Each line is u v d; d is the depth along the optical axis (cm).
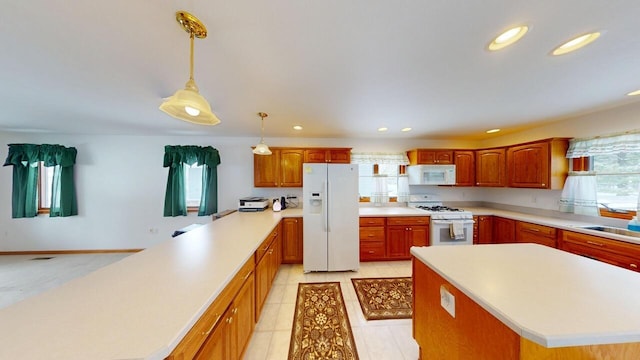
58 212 373
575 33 118
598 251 225
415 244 360
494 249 162
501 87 190
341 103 228
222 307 120
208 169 394
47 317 85
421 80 176
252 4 98
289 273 318
